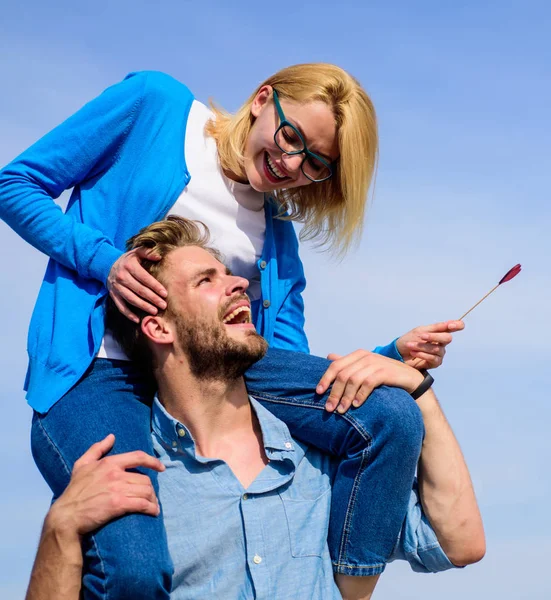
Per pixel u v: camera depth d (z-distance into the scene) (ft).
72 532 8.86
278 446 10.16
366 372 10.25
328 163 11.36
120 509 8.92
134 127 11.02
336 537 10.13
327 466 10.55
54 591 8.79
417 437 10.01
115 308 10.44
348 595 10.11
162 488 9.89
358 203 11.55
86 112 10.80
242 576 9.51
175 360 10.17
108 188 10.90
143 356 10.36
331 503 10.30
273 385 10.55
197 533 9.63
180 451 10.07
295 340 12.09
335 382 10.28
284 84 11.21
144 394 10.50
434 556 10.44
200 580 9.52
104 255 10.22
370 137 11.38
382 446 10.01
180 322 10.11
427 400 10.56
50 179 10.63
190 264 10.28
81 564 8.90
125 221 10.75
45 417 9.95
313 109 11.02
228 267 11.38
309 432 10.42
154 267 10.35
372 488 10.06
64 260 10.30
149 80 11.22
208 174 11.21
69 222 10.34
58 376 10.02
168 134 11.07
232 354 10.00
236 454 10.21
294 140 11.07
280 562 9.61
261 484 9.95
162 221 10.70
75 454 9.57
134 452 9.27
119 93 10.98
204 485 9.89
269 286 11.69
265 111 11.26
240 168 11.24
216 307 10.09
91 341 10.20
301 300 12.47
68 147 10.65
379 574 10.11
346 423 10.19
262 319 11.77
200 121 11.40
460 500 10.41
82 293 10.36
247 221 11.50
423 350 10.88
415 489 10.74
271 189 11.32
